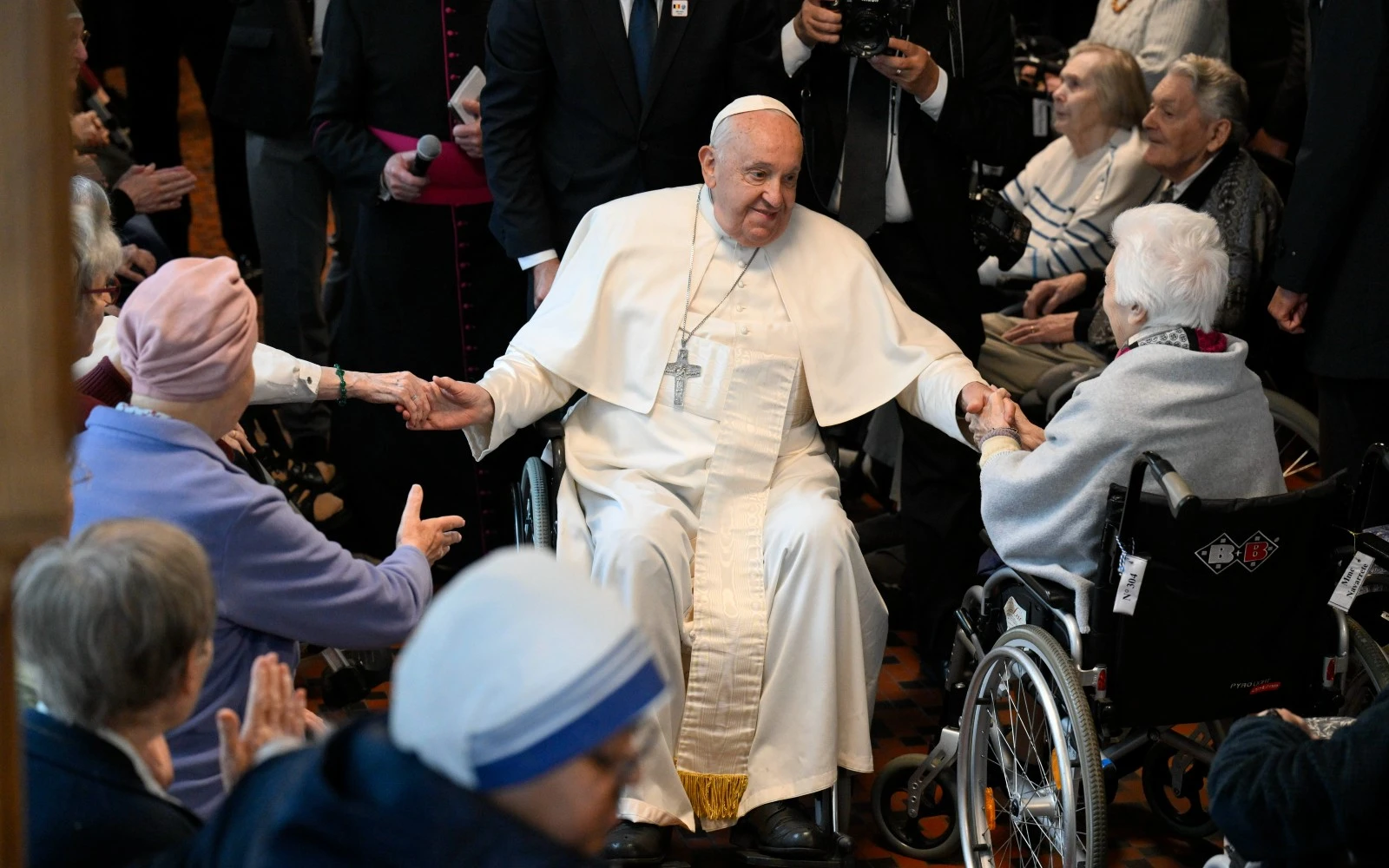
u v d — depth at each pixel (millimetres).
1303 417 3852
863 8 3262
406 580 2322
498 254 4066
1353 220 3330
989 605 2914
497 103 3572
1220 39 4977
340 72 3965
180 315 2104
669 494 3102
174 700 1642
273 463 4363
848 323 3289
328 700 3285
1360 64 3129
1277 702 2598
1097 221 4445
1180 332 2633
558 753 1141
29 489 1048
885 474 4590
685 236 3281
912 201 3578
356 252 4125
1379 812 1715
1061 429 2643
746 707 2928
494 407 3090
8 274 1025
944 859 3002
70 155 1049
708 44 3496
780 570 2955
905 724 3555
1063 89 4484
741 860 2930
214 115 5211
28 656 1581
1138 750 2781
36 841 1517
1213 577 2463
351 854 1140
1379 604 3074
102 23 6379
